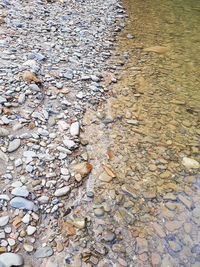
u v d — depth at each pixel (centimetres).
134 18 217
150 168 88
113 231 69
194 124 110
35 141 87
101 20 200
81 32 172
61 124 97
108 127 102
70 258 62
